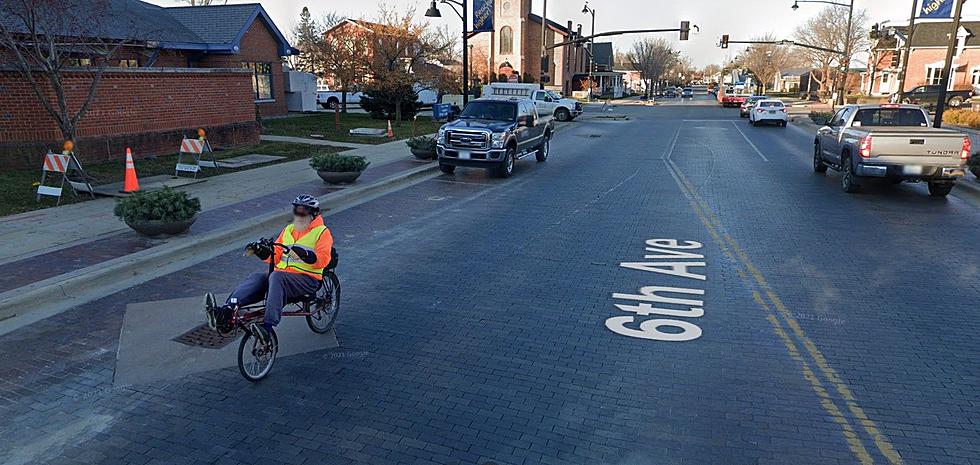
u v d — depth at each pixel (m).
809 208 11.53
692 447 4.02
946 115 29.61
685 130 31.45
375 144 20.81
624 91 103.62
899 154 12.16
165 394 4.73
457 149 15.14
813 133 29.59
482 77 57.16
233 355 5.39
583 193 13.21
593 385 4.84
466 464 3.86
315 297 5.51
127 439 4.14
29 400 4.63
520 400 4.62
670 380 4.91
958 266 7.86
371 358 5.33
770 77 100.81
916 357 5.27
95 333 5.81
